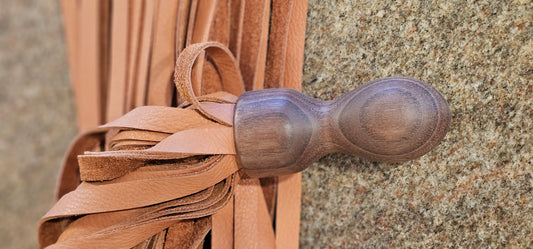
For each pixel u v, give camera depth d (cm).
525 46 41
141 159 41
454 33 42
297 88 46
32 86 72
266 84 47
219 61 45
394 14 44
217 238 44
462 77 42
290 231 46
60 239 42
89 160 41
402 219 45
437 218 44
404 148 39
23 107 73
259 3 46
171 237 44
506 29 42
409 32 43
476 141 43
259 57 45
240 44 46
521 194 42
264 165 41
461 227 43
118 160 41
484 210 43
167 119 42
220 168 41
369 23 44
